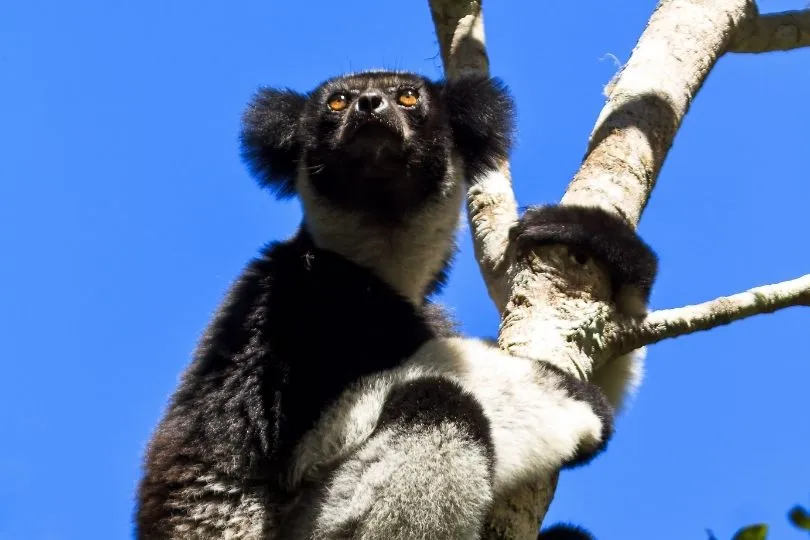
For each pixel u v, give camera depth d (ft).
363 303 20.79
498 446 17.60
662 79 22.25
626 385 21.97
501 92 24.25
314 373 19.56
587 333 18.58
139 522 19.29
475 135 23.98
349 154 22.72
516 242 19.40
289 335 19.92
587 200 20.13
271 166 24.23
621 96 21.93
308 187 23.32
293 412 19.30
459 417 17.53
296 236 23.12
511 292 19.22
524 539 17.28
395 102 23.52
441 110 23.95
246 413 19.31
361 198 22.82
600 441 18.56
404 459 17.39
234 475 19.07
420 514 17.10
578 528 22.84
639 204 20.53
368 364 19.74
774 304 19.58
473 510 17.06
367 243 22.85
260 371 19.58
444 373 18.65
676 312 19.22
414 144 23.16
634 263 18.85
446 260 24.12
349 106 23.56
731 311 19.36
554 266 18.90
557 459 17.90
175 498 19.04
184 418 19.54
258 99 24.35
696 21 23.75
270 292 20.56
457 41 25.71
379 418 18.21
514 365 18.51
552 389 18.19
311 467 18.81
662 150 21.48
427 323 21.75
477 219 22.71
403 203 22.98
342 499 17.65
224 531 18.83
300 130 24.12
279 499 19.02
